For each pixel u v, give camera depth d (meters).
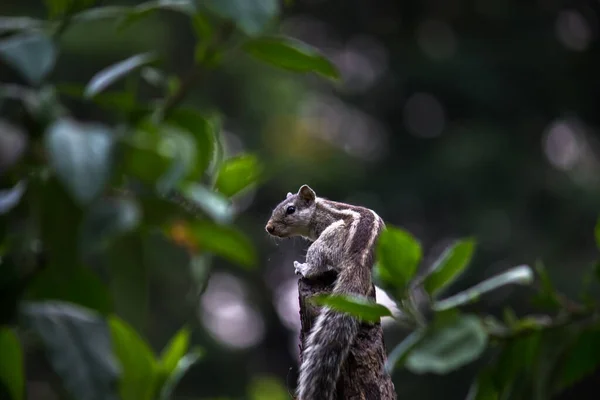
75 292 6.89
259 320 41.00
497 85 42.34
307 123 40.53
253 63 35.56
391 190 38.34
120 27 7.36
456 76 42.16
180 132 6.80
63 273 6.59
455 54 42.97
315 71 7.70
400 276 7.32
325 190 37.09
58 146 5.65
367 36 47.12
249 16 6.49
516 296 32.22
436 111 44.22
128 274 7.45
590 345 8.19
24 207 6.76
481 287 7.63
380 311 6.82
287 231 11.20
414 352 7.07
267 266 38.12
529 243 35.25
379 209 38.31
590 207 36.84
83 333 5.93
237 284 39.72
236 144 36.66
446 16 46.22
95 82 6.88
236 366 35.66
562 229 36.56
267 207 36.59
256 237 35.16
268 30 7.43
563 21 46.56
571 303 8.34
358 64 46.41
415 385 32.41
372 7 46.53
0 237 6.71
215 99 35.44
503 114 42.97
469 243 7.26
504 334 8.24
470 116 43.41
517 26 45.16
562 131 44.31
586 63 44.16
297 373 8.31
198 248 7.74
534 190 38.03
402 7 46.41
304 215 11.11
